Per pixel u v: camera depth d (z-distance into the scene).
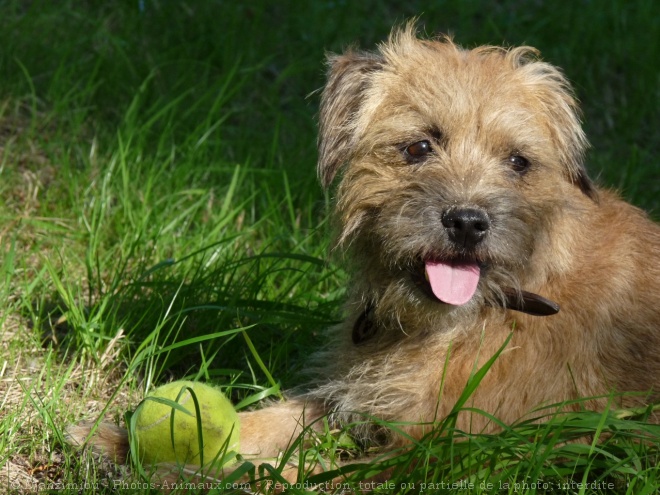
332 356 6.82
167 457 5.41
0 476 5.38
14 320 7.17
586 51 12.68
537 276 5.96
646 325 6.11
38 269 7.86
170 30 12.11
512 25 13.06
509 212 5.70
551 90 6.39
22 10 12.03
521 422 5.59
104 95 10.70
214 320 7.13
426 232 5.66
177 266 7.91
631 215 6.53
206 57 11.84
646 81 12.16
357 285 6.43
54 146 9.63
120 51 10.90
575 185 6.39
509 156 6.05
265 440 6.29
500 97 6.06
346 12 13.09
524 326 5.90
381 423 5.50
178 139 10.02
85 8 12.30
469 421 5.81
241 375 6.74
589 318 5.98
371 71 6.39
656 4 13.72
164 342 6.49
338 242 6.30
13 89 10.34
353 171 6.21
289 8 13.10
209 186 9.34
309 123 11.13
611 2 13.62
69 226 8.55
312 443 5.88
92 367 6.69
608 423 5.32
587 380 5.96
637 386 6.02
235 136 10.51
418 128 6.04
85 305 7.49
